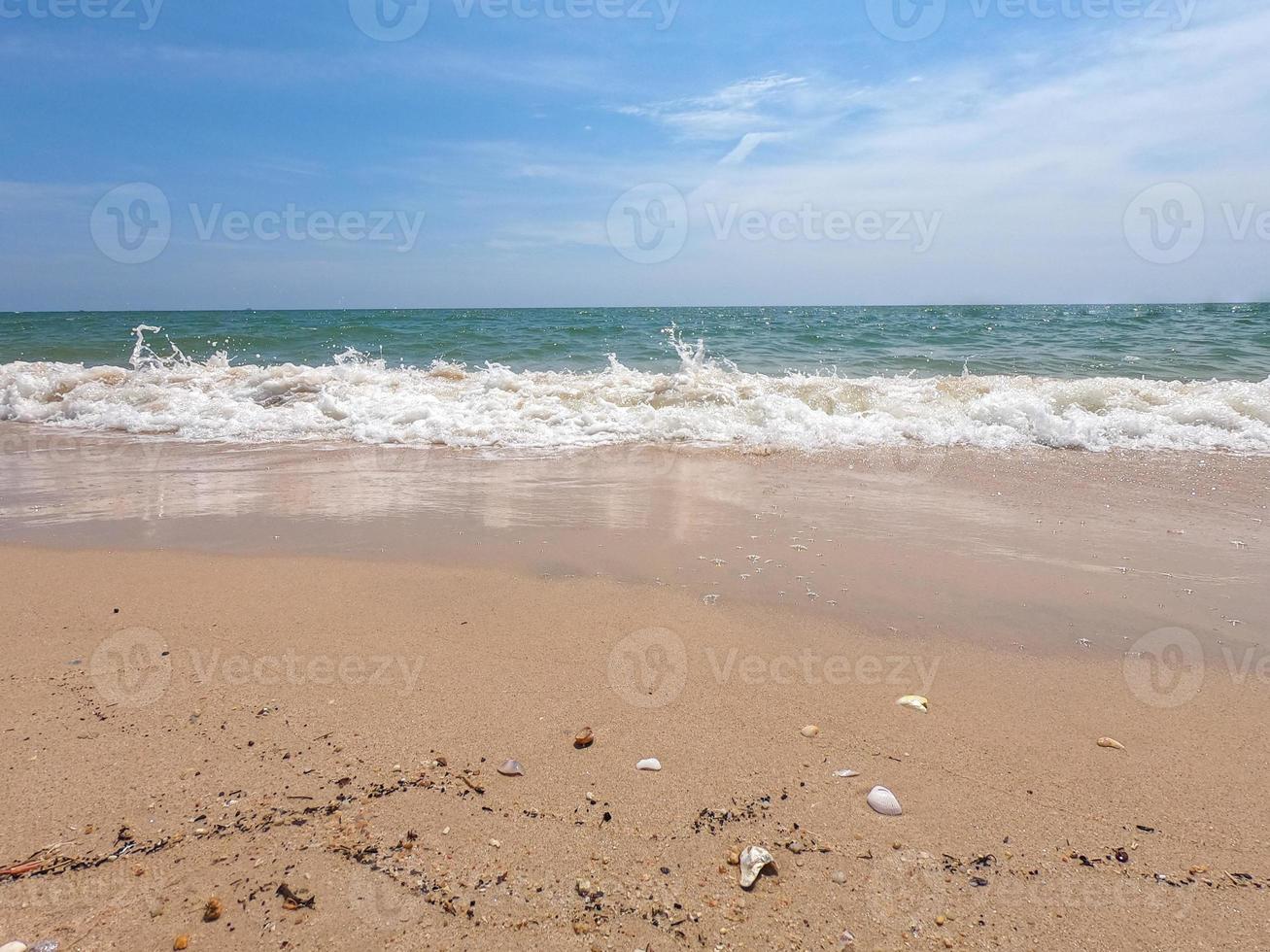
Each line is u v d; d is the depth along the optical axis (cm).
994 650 268
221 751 206
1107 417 631
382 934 149
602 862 170
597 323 2117
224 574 333
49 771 196
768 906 158
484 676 249
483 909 156
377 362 1066
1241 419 620
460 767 202
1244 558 355
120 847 171
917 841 177
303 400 753
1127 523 407
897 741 216
